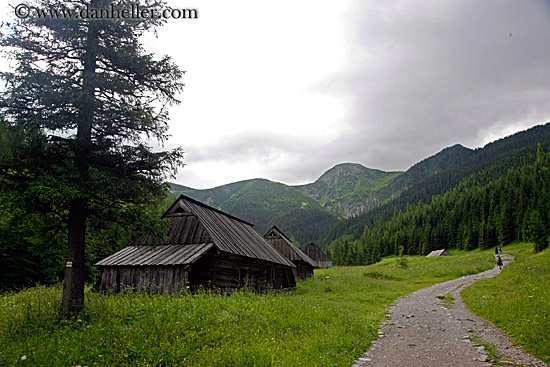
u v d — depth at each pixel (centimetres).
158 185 1270
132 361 789
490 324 1336
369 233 17488
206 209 2678
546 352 876
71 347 845
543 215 9706
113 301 1351
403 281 3984
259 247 2800
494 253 8838
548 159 14288
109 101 1242
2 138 997
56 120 1079
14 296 1750
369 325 1352
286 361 815
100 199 1170
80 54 1253
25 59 1101
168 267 1981
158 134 1323
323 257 7981
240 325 1130
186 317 1112
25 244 2628
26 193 988
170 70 1328
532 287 1947
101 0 1162
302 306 1594
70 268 1146
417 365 849
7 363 733
